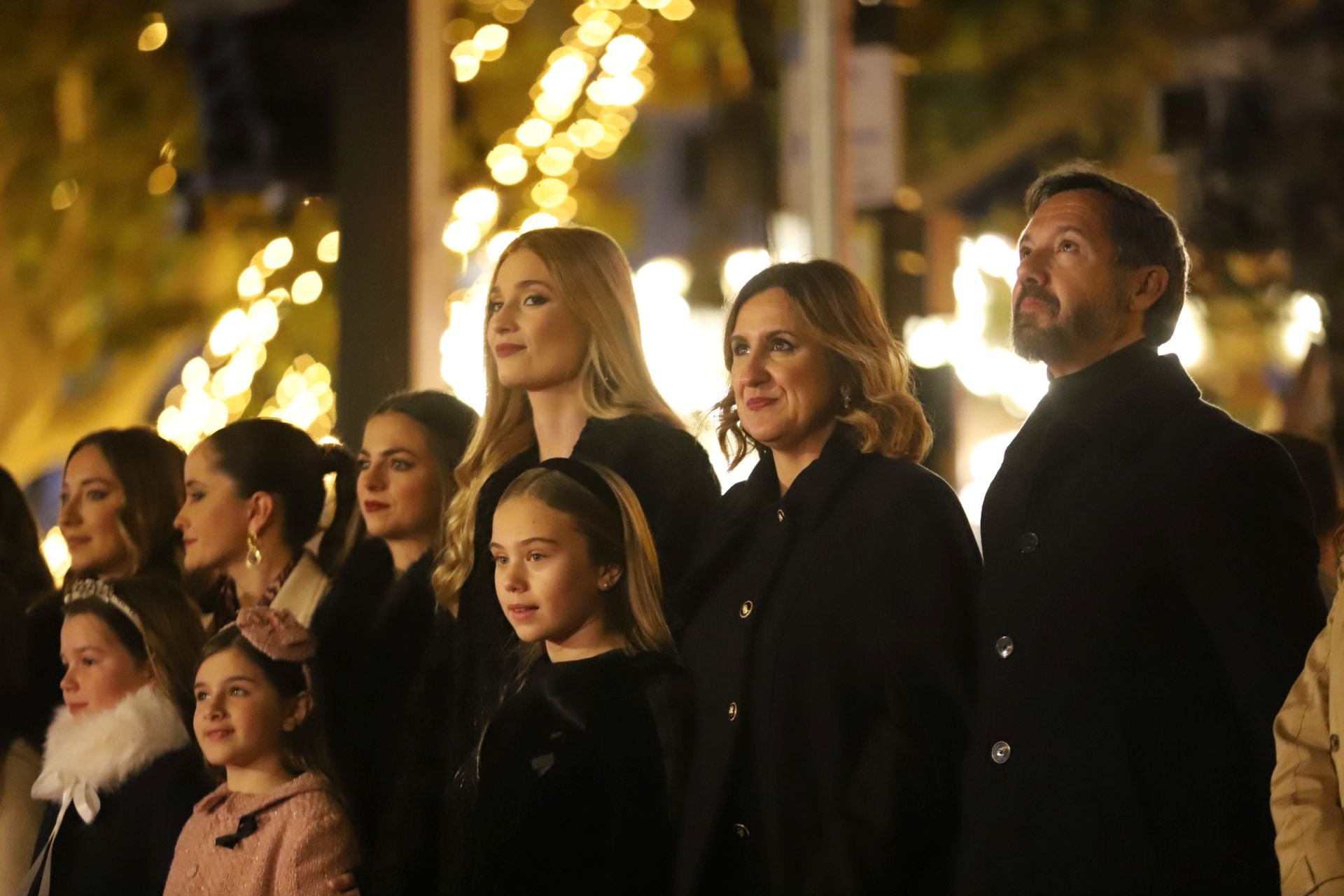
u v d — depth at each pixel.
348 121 10.10
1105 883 5.21
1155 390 5.55
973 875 5.42
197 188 11.00
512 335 6.79
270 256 15.27
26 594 9.15
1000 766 5.41
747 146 21.83
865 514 5.94
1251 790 5.25
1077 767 5.29
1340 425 12.28
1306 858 4.81
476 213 14.88
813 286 6.20
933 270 12.52
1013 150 21.44
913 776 5.65
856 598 5.82
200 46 10.61
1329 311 12.93
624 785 5.98
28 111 19.81
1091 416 5.57
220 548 7.73
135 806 7.31
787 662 5.82
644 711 6.06
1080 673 5.33
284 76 10.63
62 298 20.56
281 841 6.75
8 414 20.41
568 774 6.02
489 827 6.12
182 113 19.88
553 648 6.31
